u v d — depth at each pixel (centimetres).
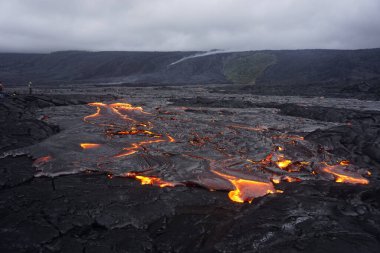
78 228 700
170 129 1867
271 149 1423
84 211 769
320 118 2461
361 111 2575
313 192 936
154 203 833
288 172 1134
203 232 708
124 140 1555
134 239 670
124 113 2600
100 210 778
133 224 732
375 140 1462
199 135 1706
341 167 1212
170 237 687
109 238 670
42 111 2555
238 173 1110
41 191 900
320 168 1175
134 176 1061
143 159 1224
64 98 3325
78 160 1190
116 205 809
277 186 1009
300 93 5181
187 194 915
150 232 710
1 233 666
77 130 1758
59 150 1320
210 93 5462
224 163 1211
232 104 3466
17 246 625
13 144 1416
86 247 634
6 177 1004
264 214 770
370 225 719
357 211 788
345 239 659
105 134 1678
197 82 10488
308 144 1505
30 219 726
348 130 1625
